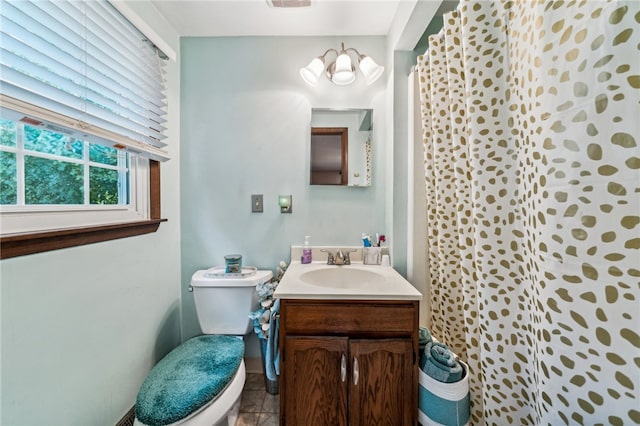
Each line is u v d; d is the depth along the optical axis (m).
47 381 0.74
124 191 1.14
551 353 0.60
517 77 0.71
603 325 0.52
